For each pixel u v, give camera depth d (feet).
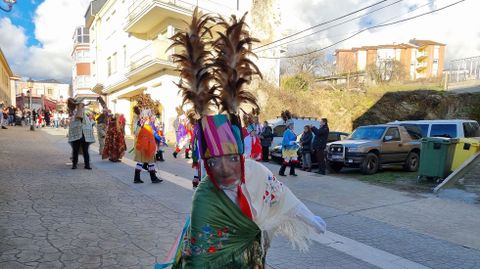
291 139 33.53
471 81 86.33
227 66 5.69
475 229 18.35
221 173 5.23
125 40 87.10
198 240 5.23
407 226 18.61
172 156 43.01
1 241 13.32
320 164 36.63
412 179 34.24
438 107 82.23
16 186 22.31
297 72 116.47
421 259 14.23
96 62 114.52
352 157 37.24
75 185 23.73
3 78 156.04
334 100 98.53
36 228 14.98
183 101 5.81
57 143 51.80
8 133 64.34
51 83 264.52
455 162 31.96
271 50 96.43
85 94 148.46
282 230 6.27
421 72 201.46
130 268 11.78
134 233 15.12
